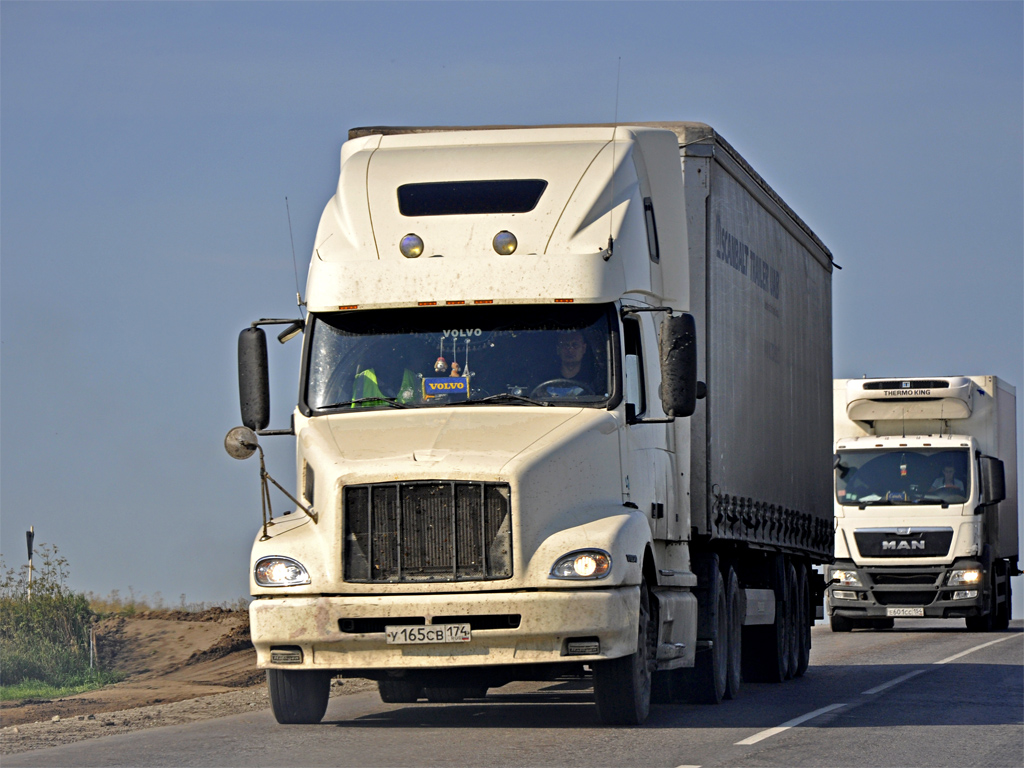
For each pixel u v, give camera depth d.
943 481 62.69
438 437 23.00
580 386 24.14
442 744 21.88
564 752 20.94
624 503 24.03
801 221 42.38
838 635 63.41
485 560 21.94
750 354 35.09
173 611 53.19
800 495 41.53
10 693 34.19
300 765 19.72
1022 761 21.11
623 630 22.31
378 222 25.23
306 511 22.70
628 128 28.19
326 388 24.44
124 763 20.27
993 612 67.19
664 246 28.42
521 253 24.62
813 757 21.09
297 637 22.11
